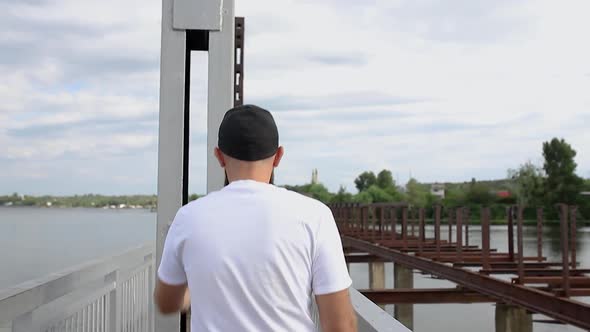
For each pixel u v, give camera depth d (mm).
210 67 3406
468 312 29016
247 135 1678
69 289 2971
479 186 115125
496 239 58219
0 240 62406
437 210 16828
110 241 54000
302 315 1591
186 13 3373
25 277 23359
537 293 10461
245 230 1595
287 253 1580
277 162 1793
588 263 34844
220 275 1572
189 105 3572
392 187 138625
